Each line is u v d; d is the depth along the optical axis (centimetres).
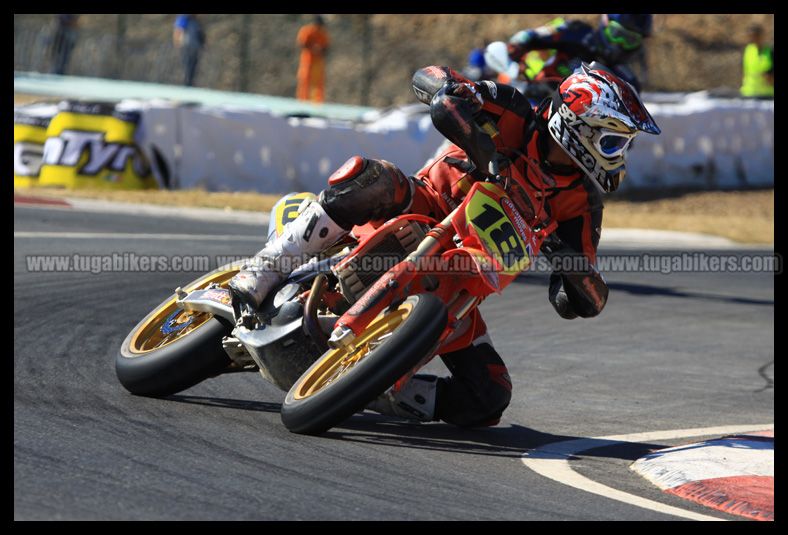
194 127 5116
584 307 1625
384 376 1385
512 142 1538
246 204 4731
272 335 1495
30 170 4884
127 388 1675
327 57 9550
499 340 2616
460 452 1496
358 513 1105
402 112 6053
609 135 1457
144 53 8988
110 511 1038
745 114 6712
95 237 3534
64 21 8119
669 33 10231
